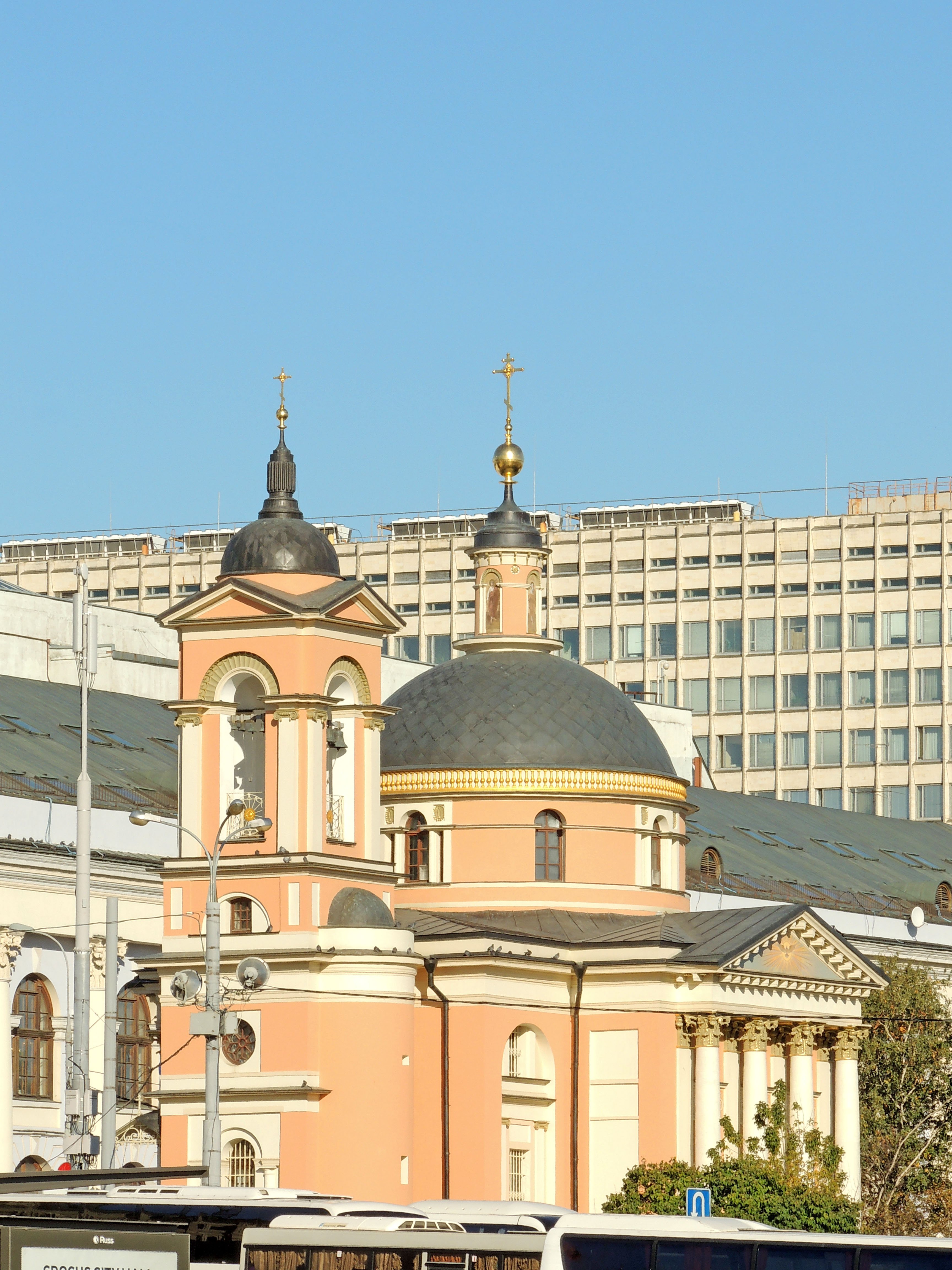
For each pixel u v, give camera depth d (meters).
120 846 185.25
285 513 160.50
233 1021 125.38
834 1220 151.12
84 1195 115.44
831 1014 175.75
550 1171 164.00
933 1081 194.00
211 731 157.12
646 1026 164.25
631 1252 108.62
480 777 171.75
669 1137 162.75
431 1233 109.62
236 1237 112.75
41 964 177.88
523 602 180.75
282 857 153.75
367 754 158.62
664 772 176.50
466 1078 159.88
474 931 161.50
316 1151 152.50
